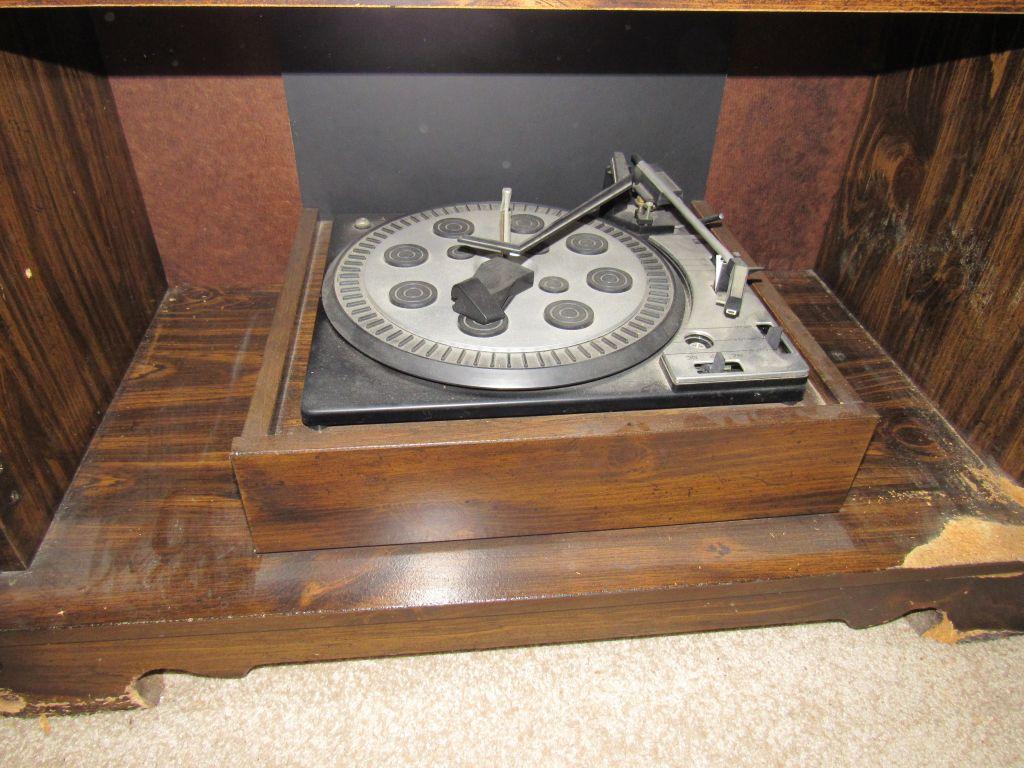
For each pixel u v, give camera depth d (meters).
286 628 0.69
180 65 0.90
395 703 0.75
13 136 0.70
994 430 0.83
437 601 0.68
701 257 0.82
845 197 1.07
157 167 0.98
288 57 0.90
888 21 0.93
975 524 0.77
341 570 0.70
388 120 0.95
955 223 0.85
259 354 0.97
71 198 0.81
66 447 0.79
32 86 0.74
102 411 0.87
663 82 0.95
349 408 0.63
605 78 0.94
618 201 0.89
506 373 0.65
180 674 0.78
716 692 0.77
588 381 0.66
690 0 0.58
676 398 0.66
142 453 0.83
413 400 0.64
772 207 1.10
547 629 0.74
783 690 0.77
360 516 0.67
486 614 0.71
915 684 0.78
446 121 0.96
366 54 0.90
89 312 0.85
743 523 0.75
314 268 0.86
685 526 0.75
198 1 0.55
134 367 0.95
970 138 0.82
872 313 1.03
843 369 0.97
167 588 0.69
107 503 0.77
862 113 1.01
